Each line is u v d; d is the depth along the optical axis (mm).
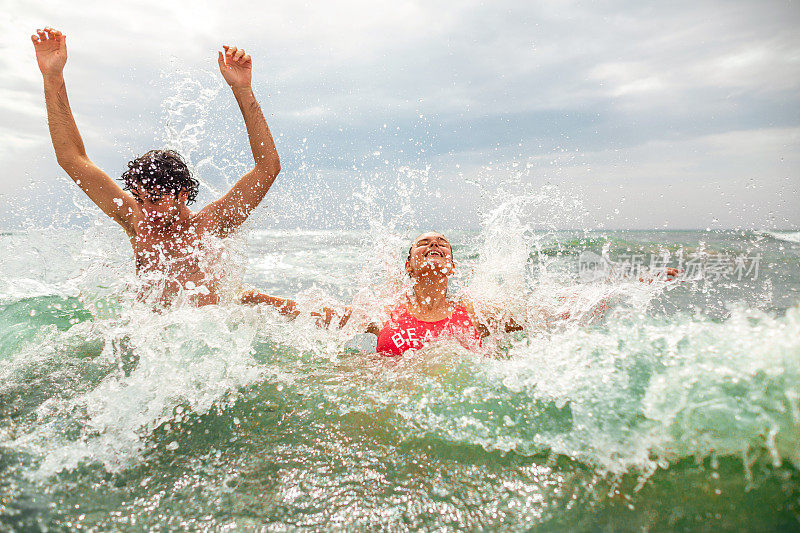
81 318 2623
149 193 2492
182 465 1432
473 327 2666
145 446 1531
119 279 2531
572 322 2549
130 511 1225
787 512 1158
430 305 2773
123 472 1395
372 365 2281
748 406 1406
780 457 1328
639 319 2080
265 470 1411
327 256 6176
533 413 1630
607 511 1205
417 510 1234
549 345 1971
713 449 1385
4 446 1481
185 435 1598
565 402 1640
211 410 1765
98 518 1193
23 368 2033
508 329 2750
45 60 2496
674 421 1465
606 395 1606
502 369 1915
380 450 1508
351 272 5035
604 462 1397
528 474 1369
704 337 1659
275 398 1867
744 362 1488
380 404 1787
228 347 2201
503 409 1671
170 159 2525
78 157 2543
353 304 2793
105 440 1548
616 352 1779
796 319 1528
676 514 1181
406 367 2137
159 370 1979
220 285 2602
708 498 1228
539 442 1505
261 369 2131
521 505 1244
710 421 1429
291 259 6008
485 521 1188
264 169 2605
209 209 2621
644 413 1515
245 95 2559
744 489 1248
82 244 2609
